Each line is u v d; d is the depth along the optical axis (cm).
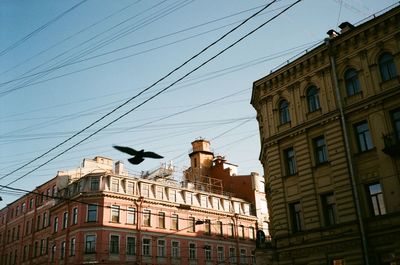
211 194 6156
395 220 2186
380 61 2469
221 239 5978
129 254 4991
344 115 2531
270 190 3069
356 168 2422
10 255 6619
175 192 5781
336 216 2462
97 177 5194
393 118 2347
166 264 5250
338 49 2656
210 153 7319
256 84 3128
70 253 4984
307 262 2519
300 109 2797
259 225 6512
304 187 2647
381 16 2450
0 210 7400
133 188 5362
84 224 4934
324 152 2634
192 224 5750
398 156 2255
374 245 2236
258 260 2756
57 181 5922
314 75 2758
